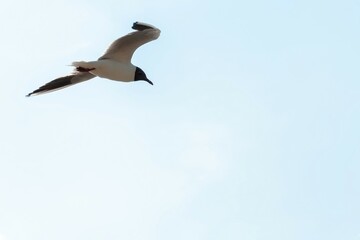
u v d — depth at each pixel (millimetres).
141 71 18109
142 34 17641
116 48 17781
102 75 17812
